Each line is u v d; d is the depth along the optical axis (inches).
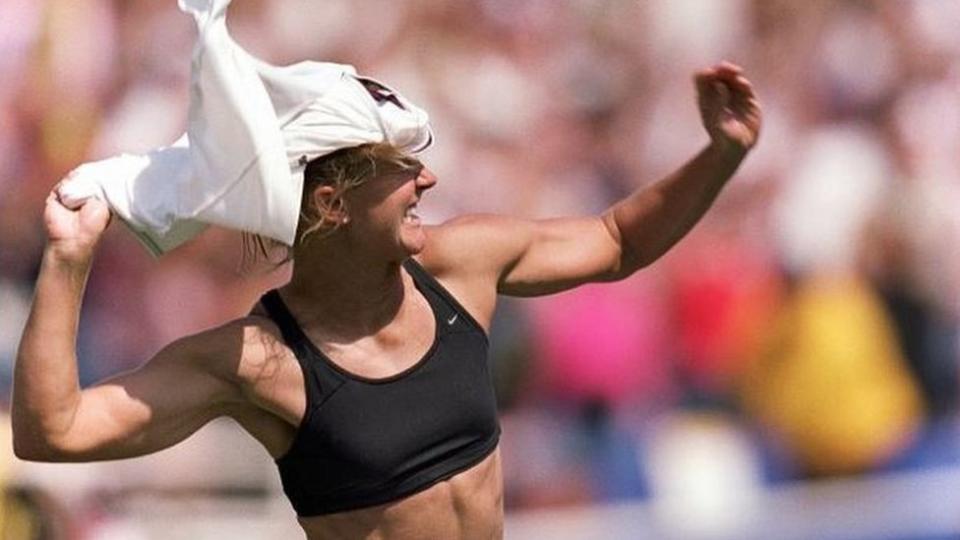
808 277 1489.9
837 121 1748.3
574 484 1370.6
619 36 1790.1
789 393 1428.4
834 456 1413.6
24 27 1544.0
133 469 1159.6
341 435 663.8
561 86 1728.6
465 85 1651.1
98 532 1098.7
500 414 1358.3
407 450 668.1
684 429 1421.0
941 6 1833.2
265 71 640.4
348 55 1674.5
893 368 1445.6
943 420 1440.7
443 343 680.4
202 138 632.4
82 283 633.6
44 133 1518.2
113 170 643.5
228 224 635.5
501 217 726.5
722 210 1555.1
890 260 1507.1
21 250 1427.2
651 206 741.3
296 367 662.5
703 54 1801.2
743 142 740.7
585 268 731.4
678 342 1465.3
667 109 1758.1
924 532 1355.8
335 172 655.8
